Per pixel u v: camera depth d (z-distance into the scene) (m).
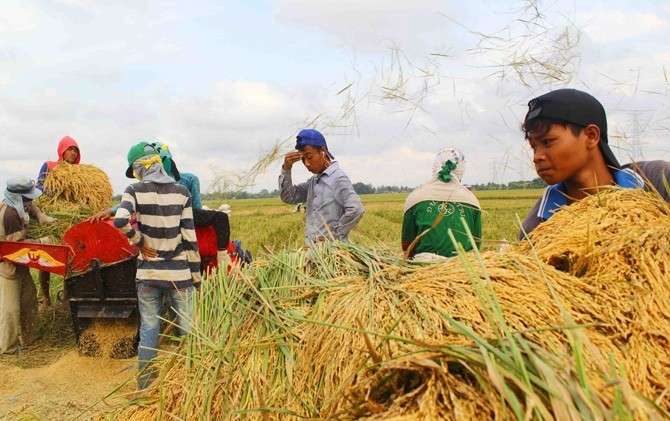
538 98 2.59
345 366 2.07
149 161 5.63
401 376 1.81
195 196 7.52
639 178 2.58
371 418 1.65
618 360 1.77
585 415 1.51
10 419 5.29
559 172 2.57
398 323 2.07
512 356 1.70
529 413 1.49
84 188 7.91
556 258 2.23
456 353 1.71
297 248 3.25
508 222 19.02
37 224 7.58
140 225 5.54
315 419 1.82
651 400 1.58
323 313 2.44
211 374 2.59
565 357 1.72
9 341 7.27
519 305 1.96
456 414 1.57
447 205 4.01
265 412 2.05
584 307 1.95
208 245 6.61
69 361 6.68
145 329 5.62
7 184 7.11
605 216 2.28
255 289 2.79
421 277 2.37
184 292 5.66
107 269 6.58
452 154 4.11
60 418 5.27
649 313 1.89
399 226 20.33
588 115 2.52
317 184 5.77
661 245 2.04
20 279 7.36
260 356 2.49
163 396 2.73
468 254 2.40
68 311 8.78
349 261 2.93
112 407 3.05
